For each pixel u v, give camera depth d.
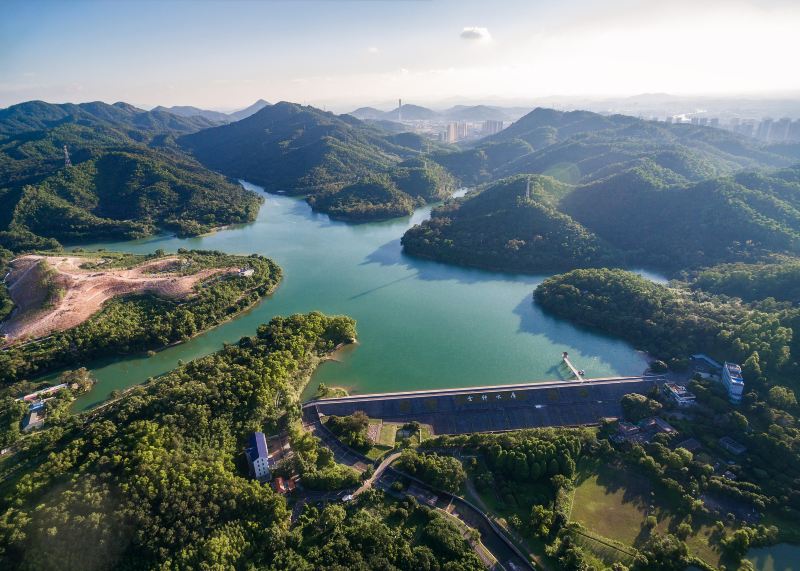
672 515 144.25
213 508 129.75
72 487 129.25
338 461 163.25
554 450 159.12
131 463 137.50
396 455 165.38
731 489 148.00
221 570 116.62
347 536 129.00
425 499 147.38
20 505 126.56
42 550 114.38
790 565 128.50
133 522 123.00
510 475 157.12
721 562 129.12
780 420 169.00
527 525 137.50
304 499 146.00
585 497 150.75
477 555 128.00
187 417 158.88
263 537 127.75
